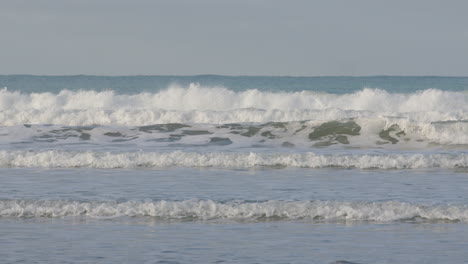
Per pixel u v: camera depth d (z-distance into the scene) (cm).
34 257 2561
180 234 2895
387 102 8556
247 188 3878
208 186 3944
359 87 14350
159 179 4200
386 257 2547
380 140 5828
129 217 3206
